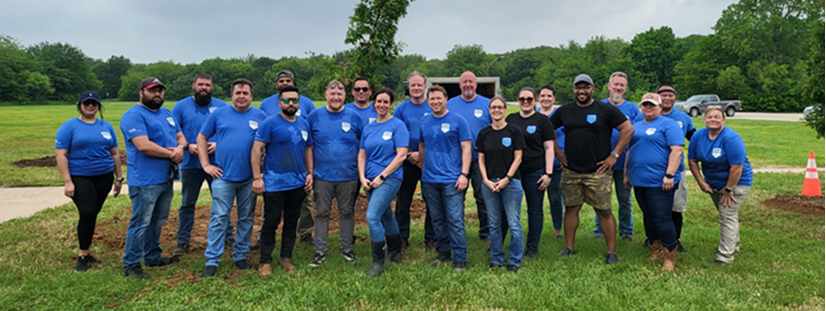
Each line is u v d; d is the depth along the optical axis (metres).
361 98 5.14
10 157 13.06
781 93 39.59
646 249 5.08
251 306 3.68
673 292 3.80
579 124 4.57
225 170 4.35
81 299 3.78
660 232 4.46
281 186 4.31
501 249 4.52
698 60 48.22
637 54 66.94
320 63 7.21
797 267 4.41
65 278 4.15
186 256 4.89
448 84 15.01
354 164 4.59
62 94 91.69
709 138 4.59
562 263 4.59
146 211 4.28
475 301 3.72
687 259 4.68
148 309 3.65
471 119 5.04
